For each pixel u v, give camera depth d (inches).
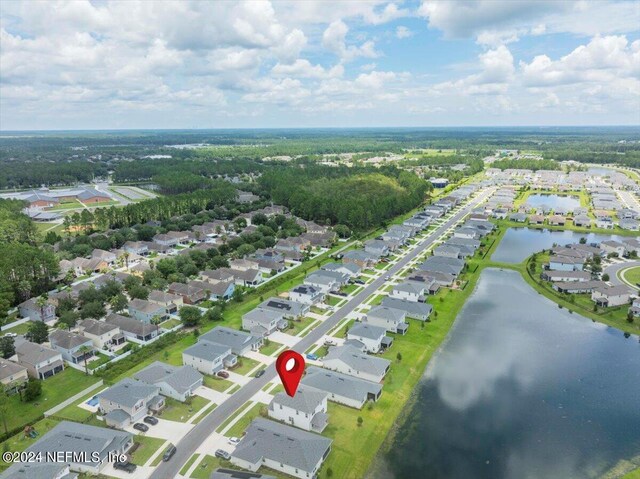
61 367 3841.0
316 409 3080.7
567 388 3614.7
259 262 6486.2
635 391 3587.6
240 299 5265.8
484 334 4512.8
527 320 4847.4
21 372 3599.9
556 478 2696.9
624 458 2871.6
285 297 5324.8
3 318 4586.6
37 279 5521.7
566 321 4830.2
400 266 6574.8
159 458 2778.1
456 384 3636.8
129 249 7101.4
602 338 4446.4
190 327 4603.8
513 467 2775.6
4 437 2974.9
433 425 3139.8
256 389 3516.2
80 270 6230.3
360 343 4087.1
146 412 3203.7
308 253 7042.3
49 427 3097.9
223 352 3809.1
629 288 5344.5
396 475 2682.1
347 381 3444.9
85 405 3341.5
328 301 5251.0
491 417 3243.1
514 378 3742.6
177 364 3885.3
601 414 3304.6
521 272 6343.5
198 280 5679.1
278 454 2706.7
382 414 3230.8
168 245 7539.4
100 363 3934.5
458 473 2711.6
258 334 4284.0
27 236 7381.9
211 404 3321.9
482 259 6939.0
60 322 4404.5
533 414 3287.4
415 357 4015.8
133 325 4392.2
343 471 2694.4
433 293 5531.5
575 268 6250.0
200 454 2815.0
